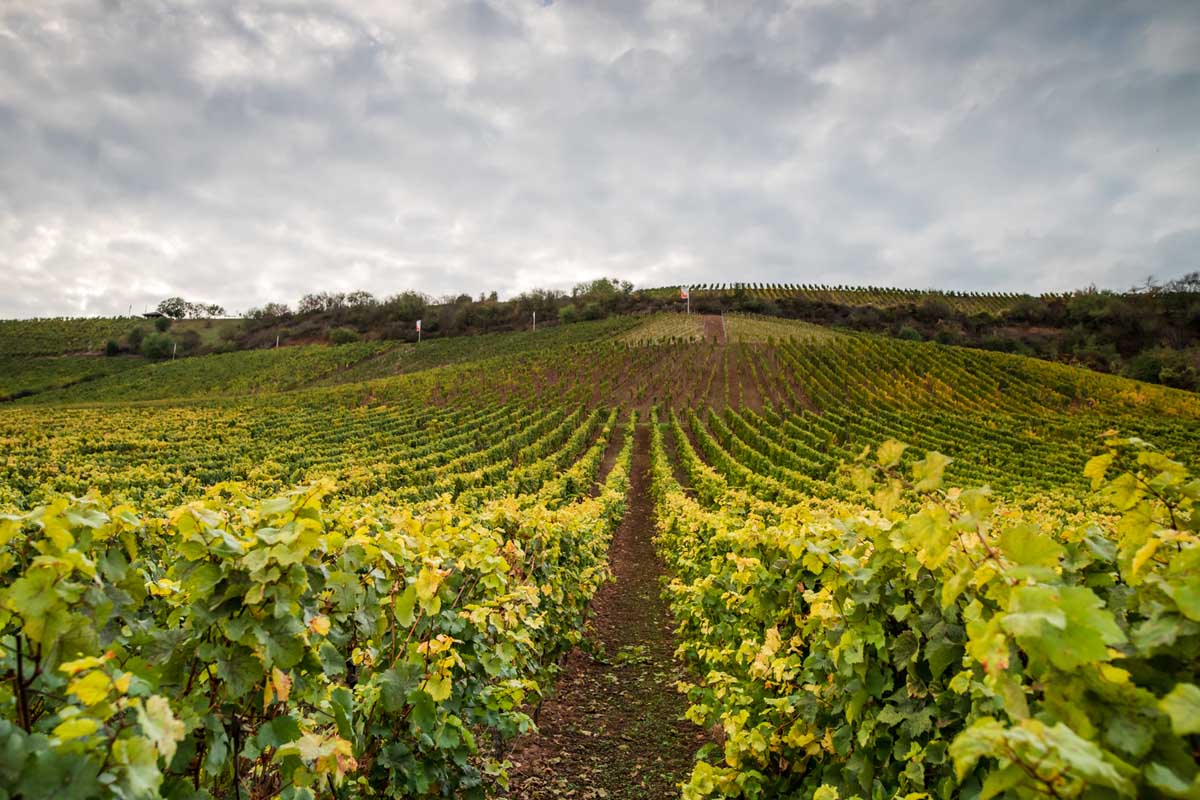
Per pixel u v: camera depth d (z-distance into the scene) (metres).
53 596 1.40
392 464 22.03
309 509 1.89
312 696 2.08
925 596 2.09
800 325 83.81
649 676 6.20
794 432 37.88
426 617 2.84
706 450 34.31
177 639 1.75
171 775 1.62
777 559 3.48
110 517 1.84
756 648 3.40
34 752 1.14
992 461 31.02
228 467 22.95
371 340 87.69
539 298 100.94
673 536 10.52
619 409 49.94
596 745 4.63
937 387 53.12
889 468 1.60
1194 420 45.06
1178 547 1.39
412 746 2.68
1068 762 0.93
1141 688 1.08
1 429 32.56
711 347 67.75
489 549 3.12
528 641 3.47
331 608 2.17
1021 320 87.06
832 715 2.66
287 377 70.38
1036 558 1.32
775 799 2.92
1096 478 1.58
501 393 54.75
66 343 89.06
